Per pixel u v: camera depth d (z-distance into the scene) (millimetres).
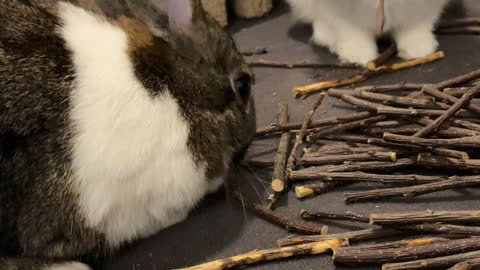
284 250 314
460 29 534
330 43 537
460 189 348
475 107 374
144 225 342
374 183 365
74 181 303
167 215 349
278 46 574
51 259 315
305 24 605
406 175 351
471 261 277
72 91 301
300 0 558
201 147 336
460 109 376
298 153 397
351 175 357
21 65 295
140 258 337
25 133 294
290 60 539
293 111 452
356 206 348
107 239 329
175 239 347
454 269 276
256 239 338
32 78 296
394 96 408
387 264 290
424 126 384
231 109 355
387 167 364
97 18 325
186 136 325
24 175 299
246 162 396
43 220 306
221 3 625
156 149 317
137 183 319
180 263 329
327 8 511
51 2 321
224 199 373
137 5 325
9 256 311
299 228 333
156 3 323
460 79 408
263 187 378
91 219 313
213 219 358
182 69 330
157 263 332
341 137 395
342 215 331
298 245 316
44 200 303
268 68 530
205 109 338
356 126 398
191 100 331
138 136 311
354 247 305
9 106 291
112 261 337
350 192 360
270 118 447
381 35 506
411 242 301
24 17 305
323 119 415
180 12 329
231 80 355
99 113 303
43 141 298
